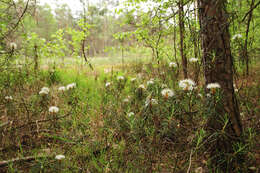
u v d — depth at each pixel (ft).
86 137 9.07
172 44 14.19
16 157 7.30
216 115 7.09
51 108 8.98
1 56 11.82
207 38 7.22
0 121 9.39
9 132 8.25
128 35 15.16
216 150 7.04
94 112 11.85
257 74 18.92
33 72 15.42
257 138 8.24
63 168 6.78
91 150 7.91
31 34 14.08
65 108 11.86
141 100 11.39
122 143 8.55
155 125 7.61
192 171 6.84
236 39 8.67
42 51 16.81
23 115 10.21
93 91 16.60
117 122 9.87
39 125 9.61
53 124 9.64
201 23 7.45
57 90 15.02
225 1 7.13
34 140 8.46
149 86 11.01
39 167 6.51
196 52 9.42
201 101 8.44
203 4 7.16
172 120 8.00
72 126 9.84
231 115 7.05
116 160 7.43
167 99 7.97
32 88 13.84
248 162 6.86
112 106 11.95
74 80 18.39
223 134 6.61
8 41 11.47
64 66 25.57
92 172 6.82
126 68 25.61
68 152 7.84
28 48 14.84
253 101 12.53
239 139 6.97
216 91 6.93
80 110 11.33
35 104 11.19
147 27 13.70
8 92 11.71
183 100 8.73
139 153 7.25
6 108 10.15
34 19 12.69
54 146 8.38
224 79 7.04
